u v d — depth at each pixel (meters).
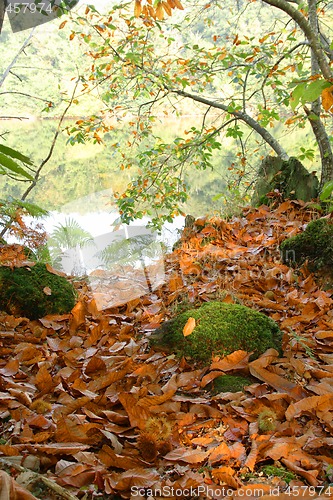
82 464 1.88
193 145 7.06
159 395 2.42
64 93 7.18
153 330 3.12
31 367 2.70
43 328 3.18
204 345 2.71
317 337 2.89
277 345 2.77
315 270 3.84
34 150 11.34
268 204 5.57
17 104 10.34
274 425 2.14
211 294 3.50
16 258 3.58
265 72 6.94
